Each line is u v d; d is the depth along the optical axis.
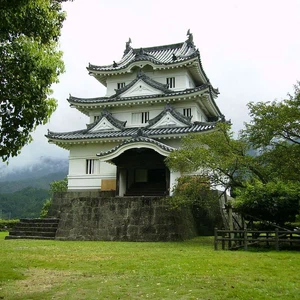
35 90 6.81
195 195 17.17
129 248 14.29
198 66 29.75
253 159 16.02
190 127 25.39
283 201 14.07
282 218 15.33
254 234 14.91
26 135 7.06
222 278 7.88
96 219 19.28
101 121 28.52
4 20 6.36
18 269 9.30
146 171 27.00
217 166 15.98
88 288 7.15
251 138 16.09
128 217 18.83
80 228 19.28
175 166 18.02
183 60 28.86
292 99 15.13
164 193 23.20
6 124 6.80
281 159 15.08
